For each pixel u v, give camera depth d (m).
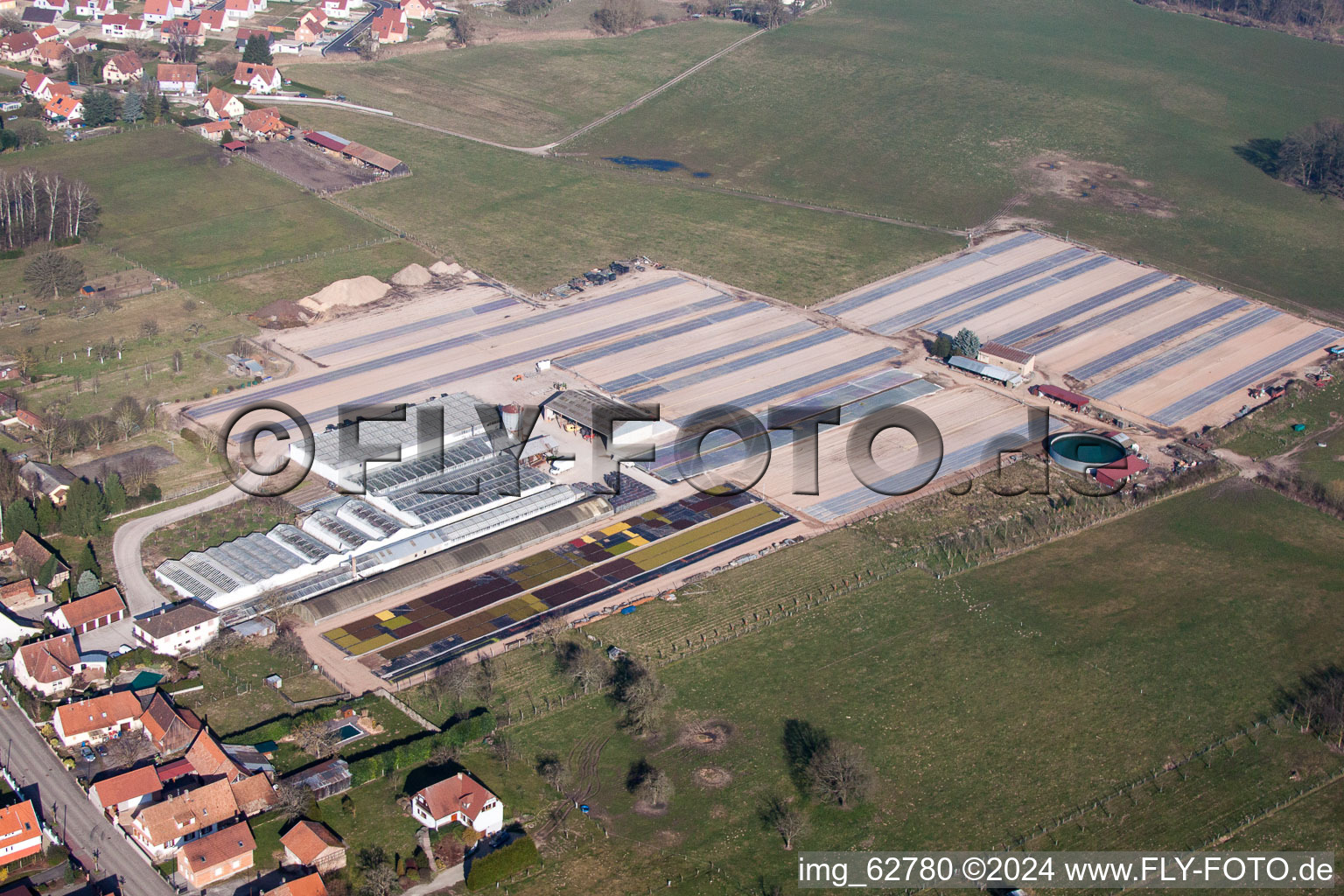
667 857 133.88
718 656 166.12
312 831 130.38
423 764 145.25
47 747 147.62
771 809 141.25
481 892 127.62
